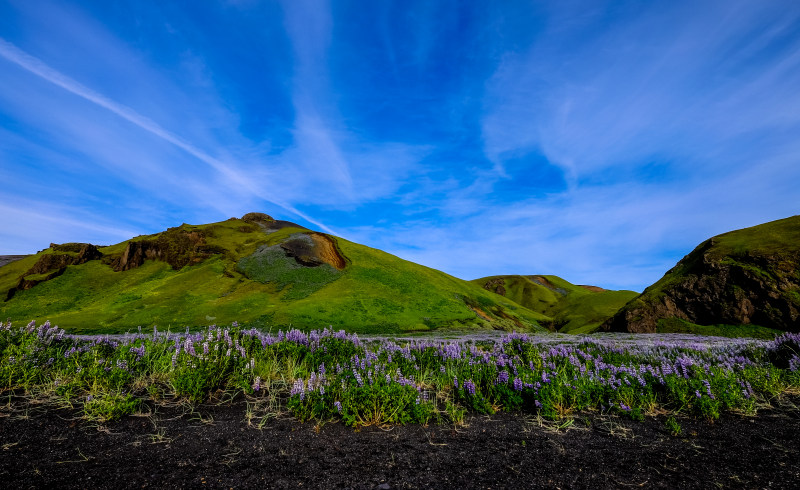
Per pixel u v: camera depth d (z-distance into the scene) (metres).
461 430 5.11
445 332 41.94
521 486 3.47
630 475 3.75
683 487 3.50
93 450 3.97
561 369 8.12
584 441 4.75
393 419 5.31
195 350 7.68
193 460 3.84
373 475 3.62
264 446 4.29
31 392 5.78
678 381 6.94
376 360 8.10
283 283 53.09
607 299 102.56
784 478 3.69
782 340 10.68
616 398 6.46
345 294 50.41
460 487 3.43
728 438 4.90
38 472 3.39
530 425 5.38
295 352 8.68
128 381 6.64
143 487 3.23
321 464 3.84
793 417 5.86
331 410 5.43
